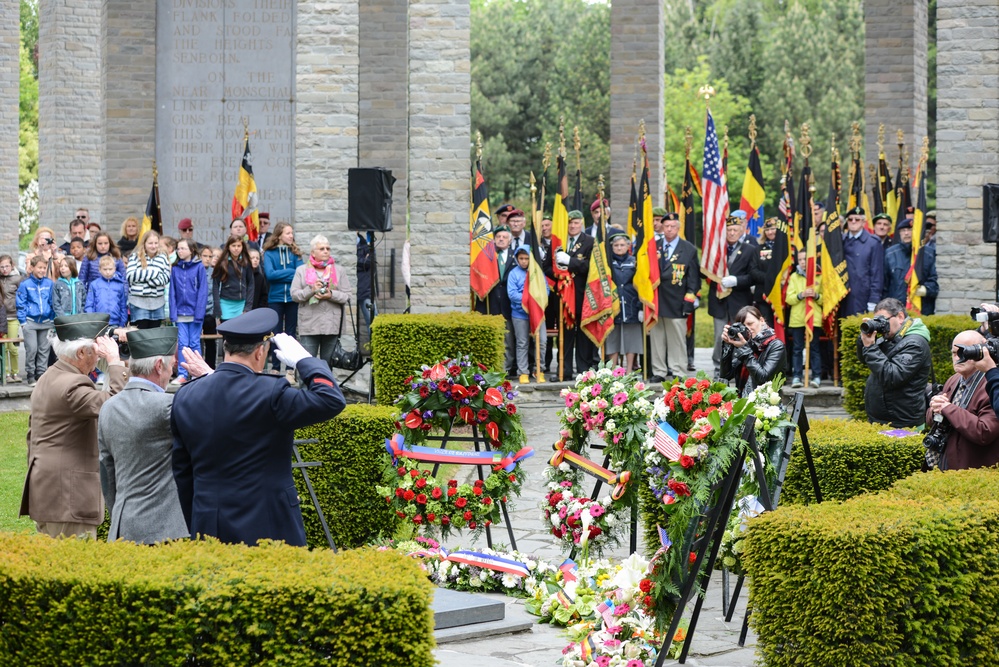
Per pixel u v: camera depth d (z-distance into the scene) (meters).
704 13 56.84
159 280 16.36
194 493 6.16
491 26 47.56
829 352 17.73
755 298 17.36
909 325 10.24
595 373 9.09
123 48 23.39
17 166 30.06
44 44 27.02
